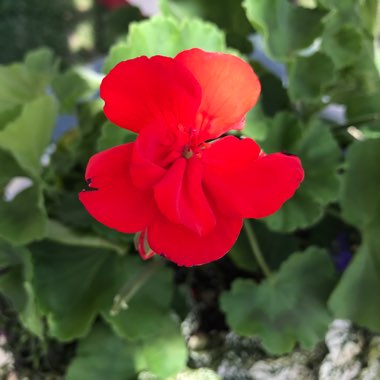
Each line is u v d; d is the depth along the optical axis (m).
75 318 0.15
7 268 0.17
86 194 0.09
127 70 0.08
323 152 0.16
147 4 0.24
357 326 0.17
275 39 0.16
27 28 0.40
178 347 0.15
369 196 0.16
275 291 0.16
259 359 0.16
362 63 0.17
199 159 0.09
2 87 0.17
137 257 0.16
